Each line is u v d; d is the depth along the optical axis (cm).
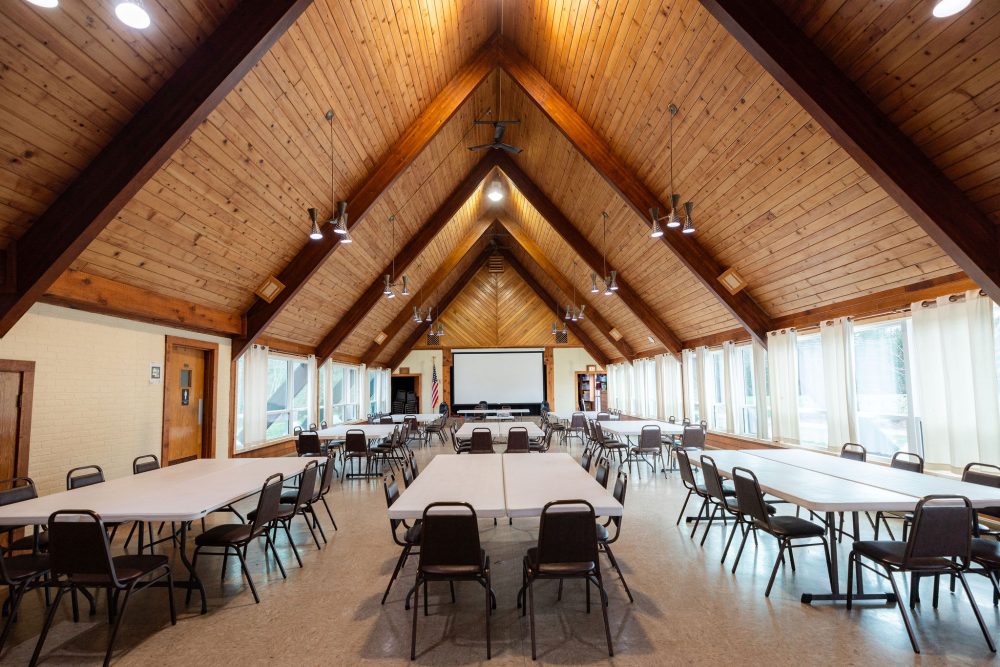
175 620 285
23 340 377
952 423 405
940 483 341
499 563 379
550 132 707
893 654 245
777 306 635
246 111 404
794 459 459
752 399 779
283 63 398
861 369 547
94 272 414
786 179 454
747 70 396
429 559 255
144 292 476
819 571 354
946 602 301
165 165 382
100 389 451
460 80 614
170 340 547
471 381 1591
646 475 730
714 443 868
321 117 475
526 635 268
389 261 888
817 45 334
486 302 1597
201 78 324
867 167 341
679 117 485
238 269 565
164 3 284
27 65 262
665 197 596
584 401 1595
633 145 569
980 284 342
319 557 396
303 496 387
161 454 532
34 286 330
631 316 1077
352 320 933
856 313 518
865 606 297
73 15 257
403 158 605
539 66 605
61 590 253
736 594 316
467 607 304
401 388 1708
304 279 638
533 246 1215
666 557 384
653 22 428
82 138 314
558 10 503
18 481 368
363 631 274
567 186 796
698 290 766
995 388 377
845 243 467
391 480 345
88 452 436
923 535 254
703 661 240
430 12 486
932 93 305
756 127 432
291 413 886
